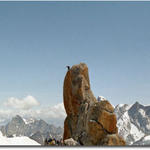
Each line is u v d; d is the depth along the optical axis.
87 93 66.31
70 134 66.31
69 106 67.81
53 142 55.31
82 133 60.31
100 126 58.09
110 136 56.12
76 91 66.25
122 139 56.62
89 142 57.44
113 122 58.19
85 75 68.00
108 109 59.09
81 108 63.94
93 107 60.44
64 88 69.75
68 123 67.81
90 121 59.00
